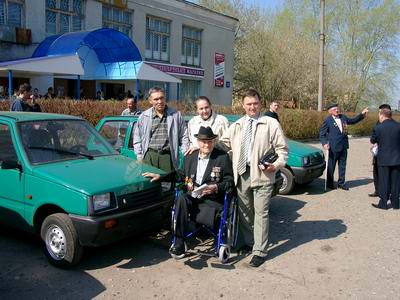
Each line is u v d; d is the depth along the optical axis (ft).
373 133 24.57
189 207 15.47
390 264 16.05
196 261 15.97
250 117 16.11
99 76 68.95
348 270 15.43
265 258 16.37
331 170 29.53
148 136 18.72
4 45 57.93
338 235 19.31
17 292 13.28
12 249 16.71
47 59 48.49
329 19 117.60
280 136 15.78
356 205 25.02
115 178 15.58
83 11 69.15
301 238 18.85
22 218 16.06
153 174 16.46
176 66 88.48
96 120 40.24
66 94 69.41
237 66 113.70
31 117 17.85
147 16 83.30
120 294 13.29
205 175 15.75
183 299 13.07
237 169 15.99
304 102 110.32
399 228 20.51
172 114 18.80
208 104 18.74
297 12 121.49
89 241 14.28
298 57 107.86
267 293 13.55
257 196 15.78
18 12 59.98
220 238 15.48
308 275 14.96
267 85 110.32
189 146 18.70
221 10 115.34
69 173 15.46
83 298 13.00
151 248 17.21
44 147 17.02
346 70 116.98
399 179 23.99
